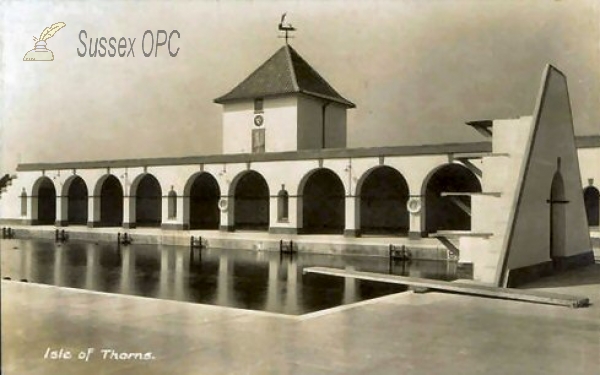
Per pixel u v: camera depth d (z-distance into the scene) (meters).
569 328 8.49
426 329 8.38
